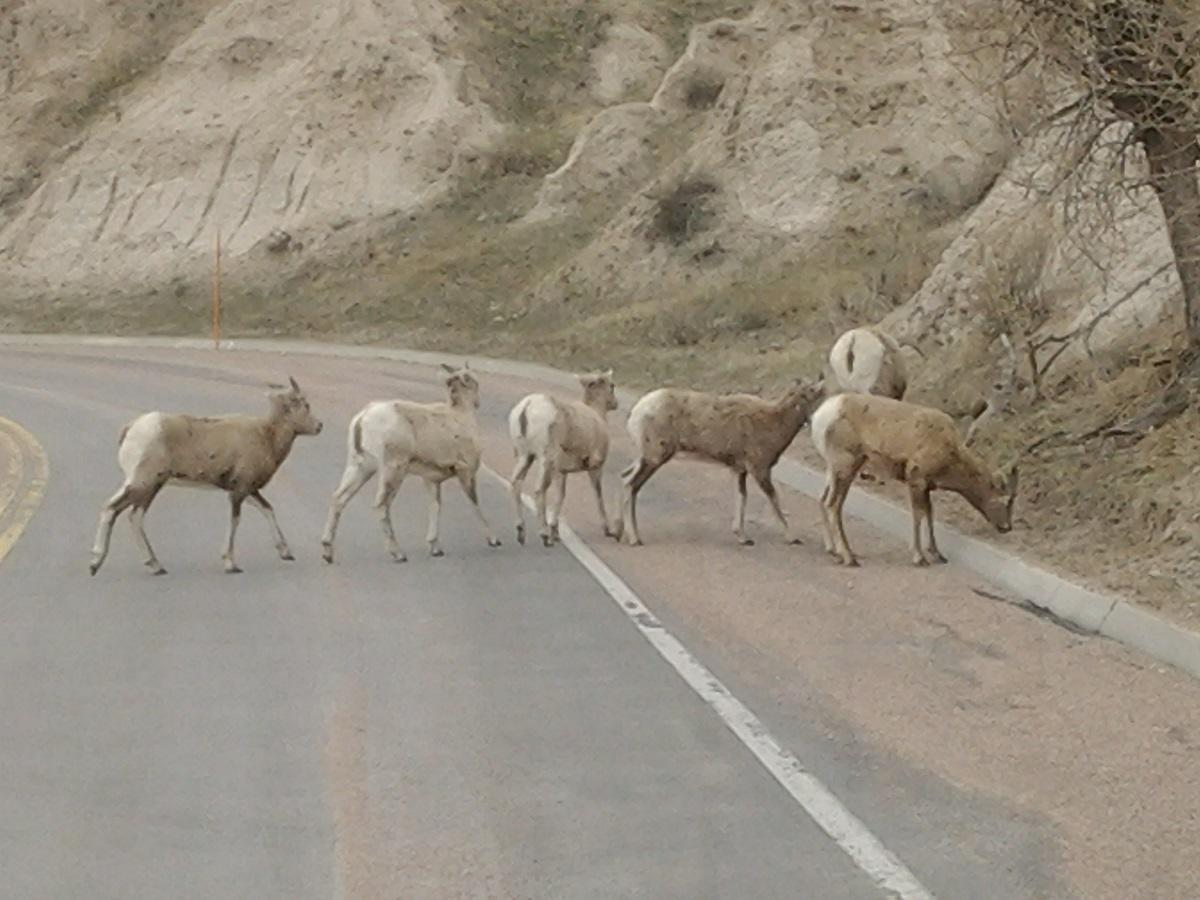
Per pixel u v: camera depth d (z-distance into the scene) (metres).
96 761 8.05
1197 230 13.84
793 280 33.38
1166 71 12.85
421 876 6.43
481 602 11.62
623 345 31.95
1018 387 17.86
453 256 42.75
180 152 50.19
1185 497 12.06
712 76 46.25
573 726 8.48
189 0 58.56
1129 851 6.55
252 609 11.57
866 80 38.09
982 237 22.67
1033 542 12.61
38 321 45.03
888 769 7.65
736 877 6.34
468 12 53.59
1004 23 14.48
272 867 6.56
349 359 34.44
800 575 12.38
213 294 45.12
